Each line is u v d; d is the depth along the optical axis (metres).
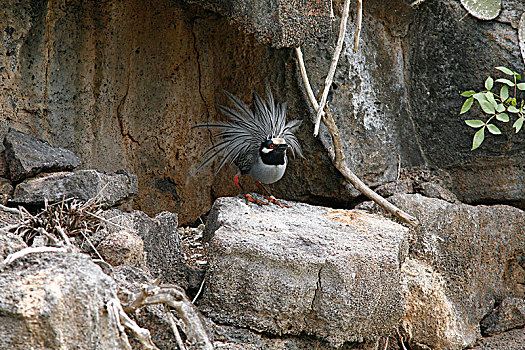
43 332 4.89
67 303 5.07
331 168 11.16
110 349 5.32
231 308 8.03
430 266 10.41
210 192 12.59
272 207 9.91
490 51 11.04
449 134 11.62
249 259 8.00
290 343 8.00
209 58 12.14
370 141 11.41
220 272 8.05
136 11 11.08
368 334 8.12
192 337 6.02
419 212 10.60
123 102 11.35
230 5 8.95
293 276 7.89
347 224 9.21
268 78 11.35
